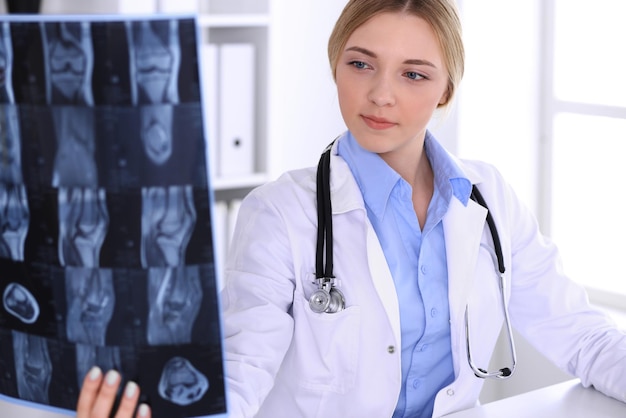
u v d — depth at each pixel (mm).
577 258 2842
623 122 2697
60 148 992
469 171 1643
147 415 1045
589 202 2807
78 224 1010
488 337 1600
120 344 1031
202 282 1021
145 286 1019
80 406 1044
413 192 1588
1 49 972
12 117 992
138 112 976
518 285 1695
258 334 1378
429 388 1550
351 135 1576
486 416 1463
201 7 2994
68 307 1031
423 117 1447
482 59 2686
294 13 3053
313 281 1484
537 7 2754
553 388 1602
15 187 1012
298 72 3088
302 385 1489
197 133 985
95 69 967
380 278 1475
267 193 1531
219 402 1056
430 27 1414
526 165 2820
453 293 1530
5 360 1078
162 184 995
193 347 1036
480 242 1611
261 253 1468
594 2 2727
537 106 2811
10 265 1039
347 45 1439
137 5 2631
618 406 1518
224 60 2822
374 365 1484
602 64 2738
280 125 3053
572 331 1646
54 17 957
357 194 1508
